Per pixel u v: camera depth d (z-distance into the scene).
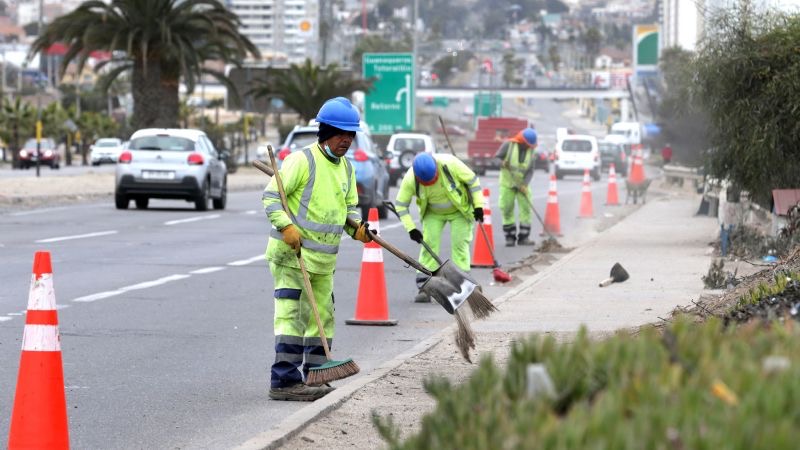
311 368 14.85
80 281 27.17
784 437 5.63
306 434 12.94
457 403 6.82
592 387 6.77
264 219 47.59
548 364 6.97
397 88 104.62
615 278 26.84
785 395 6.06
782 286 15.72
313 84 112.75
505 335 19.83
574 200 67.56
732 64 31.48
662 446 5.78
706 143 33.16
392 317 23.12
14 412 11.38
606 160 119.88
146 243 36.62
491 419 6.41
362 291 22.16
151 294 25.28
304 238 14.81
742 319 14.14
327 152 14.90
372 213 22.22
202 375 16.91
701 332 7.43
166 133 51.53
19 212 48.88
